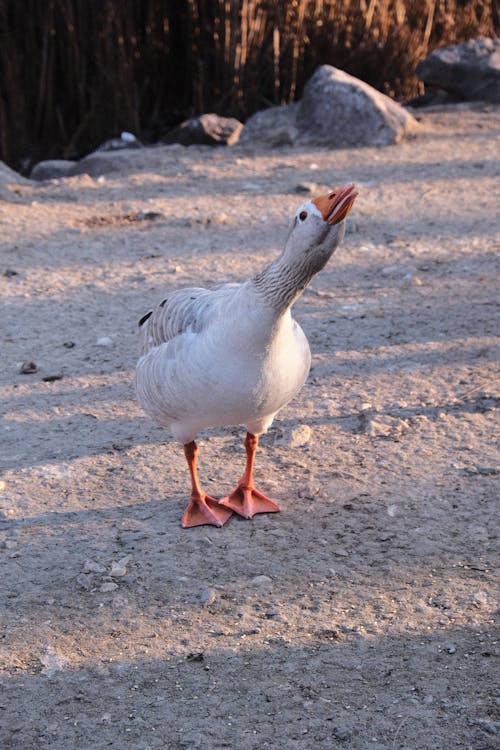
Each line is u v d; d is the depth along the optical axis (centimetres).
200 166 1191
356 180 1102
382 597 423
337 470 533
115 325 739
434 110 1393
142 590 434
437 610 412
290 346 422
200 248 902
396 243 899
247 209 1015
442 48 1438
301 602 421
